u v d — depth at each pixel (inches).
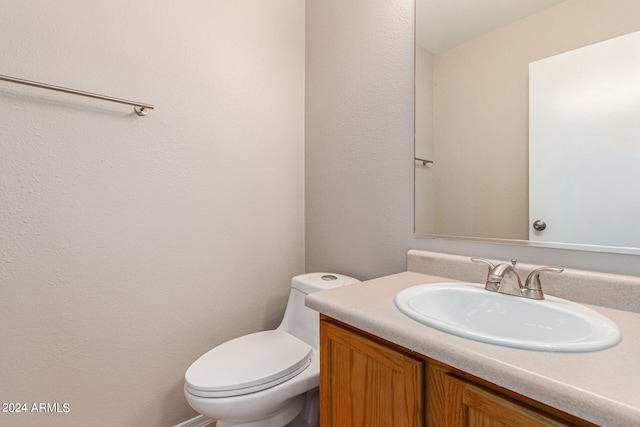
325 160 61.0
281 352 43.8
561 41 33.2
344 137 56.9
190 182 50.3
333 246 59.6
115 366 43.8
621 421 14.2
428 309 31.6
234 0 55.2
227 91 54.4
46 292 38.6
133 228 44.9
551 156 33.9
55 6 38.6
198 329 51.6
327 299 31.4
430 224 44.7
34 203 37.6
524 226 36.0
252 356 42.6
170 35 47.9
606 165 30.3
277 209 61.9
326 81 60.5
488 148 39.0
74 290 40.5
